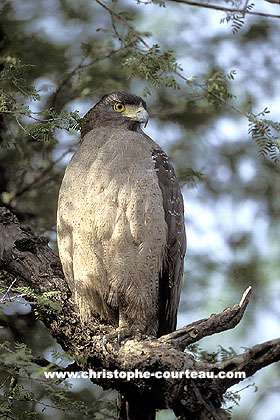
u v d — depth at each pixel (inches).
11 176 504.1
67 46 523.8
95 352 345.4
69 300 373.4
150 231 368.8
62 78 518.0
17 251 386.9
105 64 526.6
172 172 407.5
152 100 559.5
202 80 500.4
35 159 509.7
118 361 329.4
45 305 356.5
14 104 347.3
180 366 303.0
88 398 434.3
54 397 341.7
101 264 369.4
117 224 365.1
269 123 422.3
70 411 376.8
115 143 382.6
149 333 391.2
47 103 509.4
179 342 328.5
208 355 385.4
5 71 381.1
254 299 539.8
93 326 369.4
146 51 434.3
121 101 431.2
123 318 381.4
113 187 368.5
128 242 365.7
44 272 383.2
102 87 523.5
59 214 381.7
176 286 397.4
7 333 465.4
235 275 545.3
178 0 471.8
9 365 304.3
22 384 374.3
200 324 334.3
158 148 414.9
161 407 319.0
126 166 373.7
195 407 295.1
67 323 360.5
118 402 357.4
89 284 372.8
